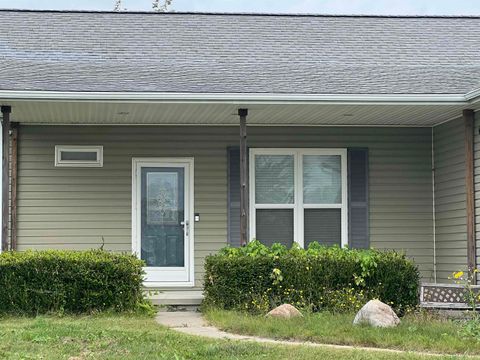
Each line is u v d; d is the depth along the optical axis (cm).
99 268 1225
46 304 1210
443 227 1509
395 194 1551
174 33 1638
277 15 1747
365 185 1545
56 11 1708
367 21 1755
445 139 1503
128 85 1286
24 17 1675
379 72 1429
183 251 1517
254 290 1248
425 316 1130
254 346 923
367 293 1255
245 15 1741
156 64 1455
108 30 1634
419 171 1557
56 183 1497
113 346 923
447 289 1181
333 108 1338
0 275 1205
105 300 1227
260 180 1531
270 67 1450
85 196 1502
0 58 1455
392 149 1555
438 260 1530
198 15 1728
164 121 1489
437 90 1308
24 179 1491
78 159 1504
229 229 1523
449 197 1484
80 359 855
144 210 1515
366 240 1538
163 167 1522
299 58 1532
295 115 1422
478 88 1242
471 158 1348
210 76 1370
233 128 1534
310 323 1080
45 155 1496
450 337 974
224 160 1530
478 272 1299
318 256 1262
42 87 1247
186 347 927
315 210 1538
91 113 1387
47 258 1216
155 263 1512
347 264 1261
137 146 1516
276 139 1534
